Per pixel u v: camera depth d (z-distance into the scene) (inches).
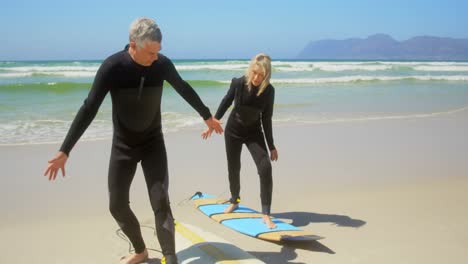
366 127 434.3
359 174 275.9
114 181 139.7
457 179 267.0
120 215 145.0
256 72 181.9
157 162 137.3
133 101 130.3
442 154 330.0
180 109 514.3
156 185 133.9
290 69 1428.4
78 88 724.0
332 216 208.2
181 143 356.8
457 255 166.2
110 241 178.4
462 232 187.8
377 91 795.4
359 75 1254.9
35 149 326.6
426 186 253.3
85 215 205.6
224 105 195.0
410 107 584.1
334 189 247.4
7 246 171.8
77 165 288.2
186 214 210.2
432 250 170.6
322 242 178.7
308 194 239.5
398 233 187.3
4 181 253.0
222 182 261.3
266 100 187.5
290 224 197.8
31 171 273.4
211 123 143.6
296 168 288.4
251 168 293.0
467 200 229.6
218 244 153.2
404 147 351.3
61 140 355.6
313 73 1317.7
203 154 324.5
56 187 245.1
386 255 166.6
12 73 1022.4
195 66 1360.7
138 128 135.2
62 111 489.1
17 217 200.8
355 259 163.3
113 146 140.1
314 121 461.1
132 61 127.6
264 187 189.9
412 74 1325.0
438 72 1425.9
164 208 132.4
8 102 557.3
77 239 179.6
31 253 166.2
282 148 342.6
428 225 196.1
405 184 256.7
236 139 196.1
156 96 133.5
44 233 184.7
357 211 214.7
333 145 354.9
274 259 163.8
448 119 492.1
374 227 194.4
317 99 650.8
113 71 126.5
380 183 258.4
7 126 402.3
